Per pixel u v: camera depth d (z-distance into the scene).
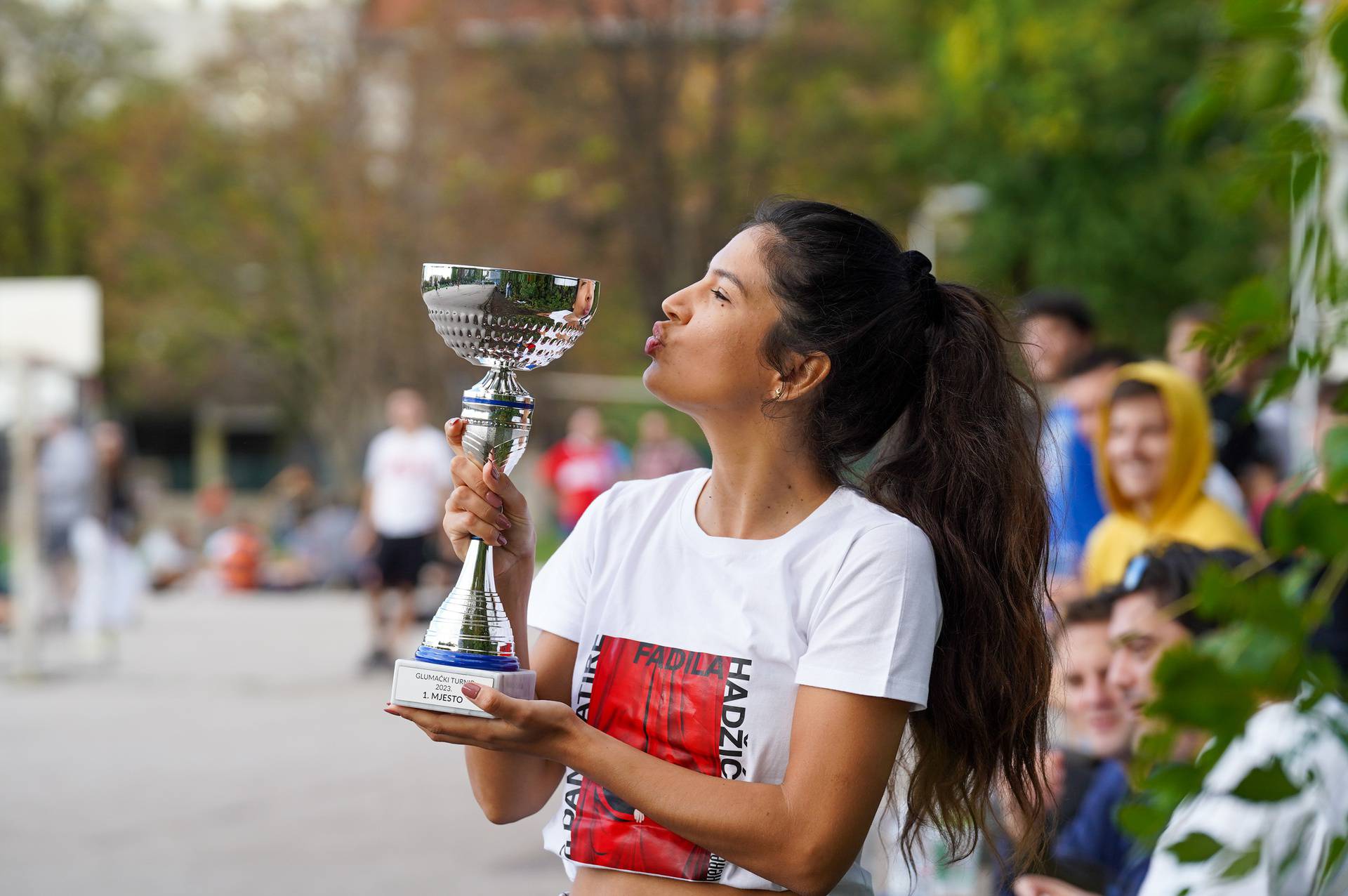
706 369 2.18
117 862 6.74
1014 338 2.56
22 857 6.80
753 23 34.91
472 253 32.72
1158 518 4.74
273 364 37.62
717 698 2.10
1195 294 27.23
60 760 9.08
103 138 37.59
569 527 19.38
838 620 2.06
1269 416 5.90
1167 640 3.29
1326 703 1.63
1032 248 28.67
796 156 34.06
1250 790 1.31
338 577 23.66
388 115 33.81
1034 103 26.50
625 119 33.97
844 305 2.18
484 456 2.17
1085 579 5.00
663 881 2.12
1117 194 27.72
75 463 14.23
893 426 2.34
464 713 2.01
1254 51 1.58
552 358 2.23
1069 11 26.33
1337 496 1.35
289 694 11.81
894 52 33.94
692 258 34.34
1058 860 3.36
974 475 2.27
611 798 2.16
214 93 33.31
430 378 33.91
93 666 13.50
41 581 14.23
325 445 36.16
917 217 28.97
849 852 2.00
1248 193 1.73
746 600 2.13
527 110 33.91
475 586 2.15
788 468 2.21
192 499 48.19
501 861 6.82
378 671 13.05
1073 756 3.52
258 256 33.53
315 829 7.38
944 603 2.27
